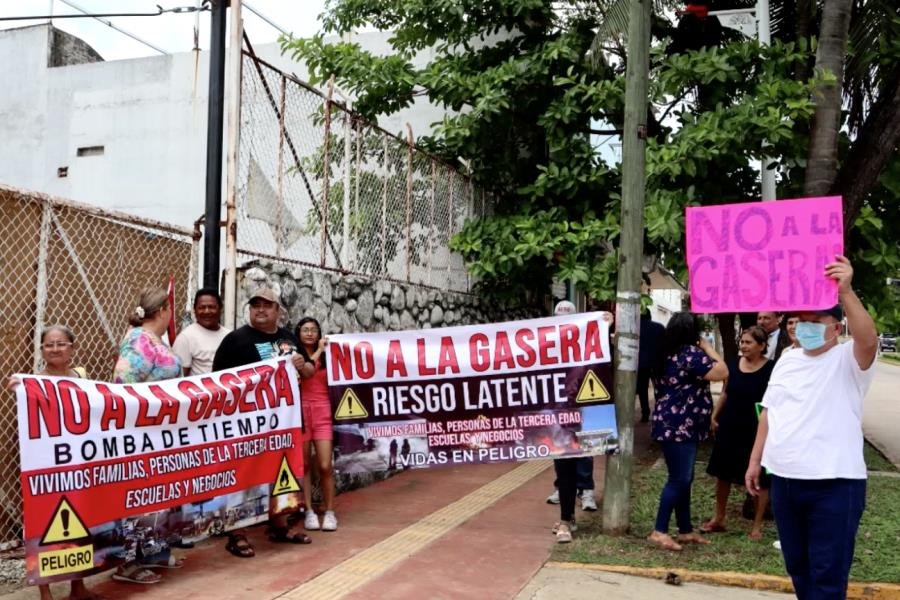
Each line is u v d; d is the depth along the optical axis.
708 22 11.23
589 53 9.69
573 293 16.12
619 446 6.07
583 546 5.77
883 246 9.03
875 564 5.29
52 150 15.34
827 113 8.30
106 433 4.55
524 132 11.31
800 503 3.72
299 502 5.68
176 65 14.59
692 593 4.87
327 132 7.79
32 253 5.16
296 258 7.47
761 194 9.49
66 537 4.30
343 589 4.79
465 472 9.11
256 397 5.46
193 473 5.04
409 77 10.87
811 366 3.75
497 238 10.12
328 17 11.80
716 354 5.66
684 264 9.03
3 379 5.01
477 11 10.87
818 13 10.49
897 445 11.58
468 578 5.07
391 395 6.36
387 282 8.96
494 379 6.27
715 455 6.13
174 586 4.78
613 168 10.22
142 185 14.59
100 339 5.70
